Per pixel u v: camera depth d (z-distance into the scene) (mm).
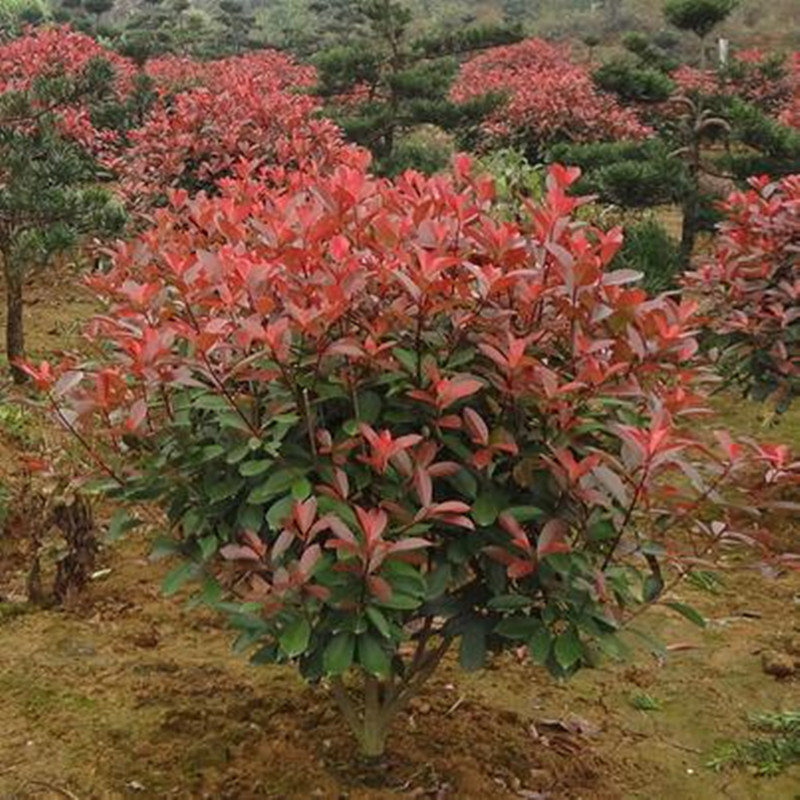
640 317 2973
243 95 8320
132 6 49969
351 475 2865
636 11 37969
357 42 15305
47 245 6453
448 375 2855
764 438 6754
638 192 8930
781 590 4863
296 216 3279
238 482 2906
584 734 3674
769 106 18047
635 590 3150
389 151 12602
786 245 5301
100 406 2984
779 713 3832
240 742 3504
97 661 4031
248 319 2775
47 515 4441
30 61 13461
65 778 3305
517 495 2934
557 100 13289
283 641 2697
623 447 2854
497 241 2947
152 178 7910
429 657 3357
